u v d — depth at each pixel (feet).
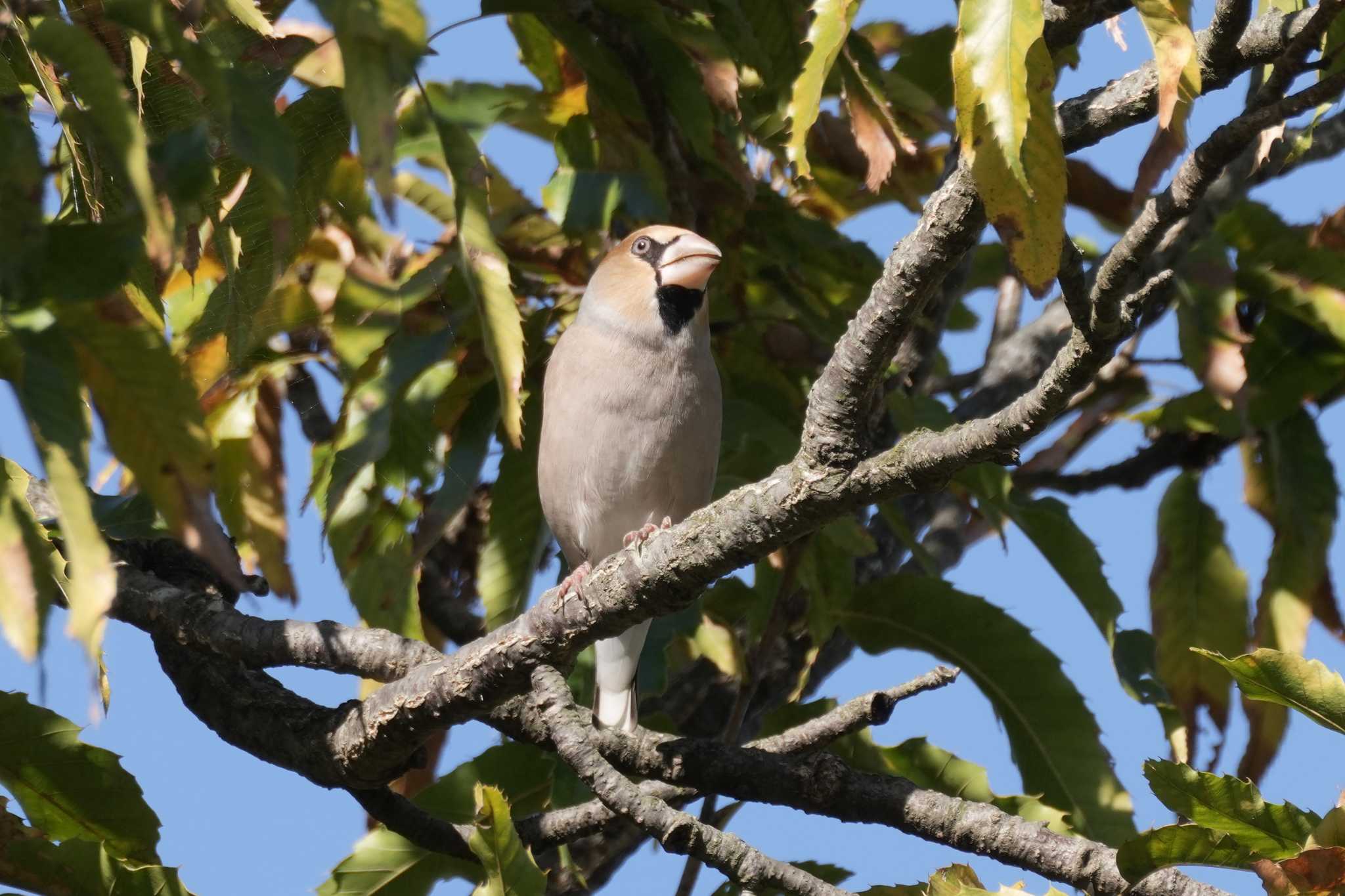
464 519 31.86
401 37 11.03
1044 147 13.56
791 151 16.98
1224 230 30.66
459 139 15.96
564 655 20.70
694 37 25.98
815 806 21.58
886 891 19.72
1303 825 15.97
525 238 28.91
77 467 11.50
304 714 22.68
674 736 22.54
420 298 23.38
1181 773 16.22
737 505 18.86
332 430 25.57
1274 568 30.83
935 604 27.86
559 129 28.99
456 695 21.02
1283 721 29.17
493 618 27.12
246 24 16.01
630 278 30.04
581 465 30.12
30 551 12.17
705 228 29.96
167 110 17.31
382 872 23.26
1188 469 34.14
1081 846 20.12
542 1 25.73
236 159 17.85
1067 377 15.39
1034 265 13.96
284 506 25.34
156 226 11.58
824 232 29.71
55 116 16.75
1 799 17.89
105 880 17.84
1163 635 31.09
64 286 11.68
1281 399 30.76
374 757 21.90
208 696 23.34
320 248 24.97
